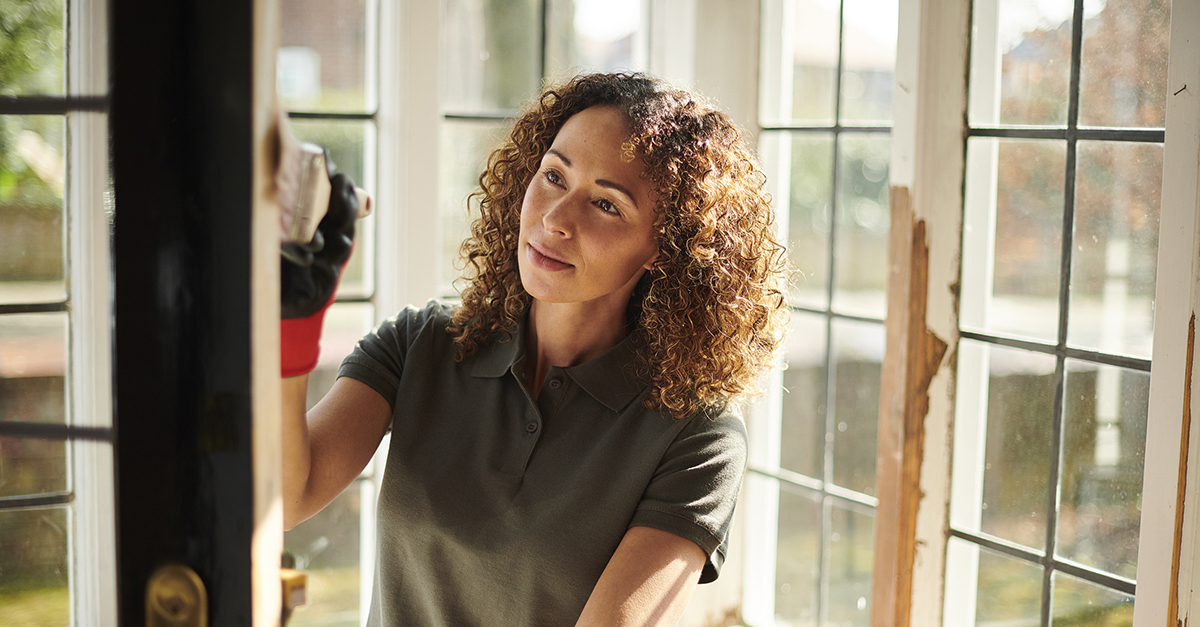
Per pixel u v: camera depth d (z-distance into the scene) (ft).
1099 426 4.99
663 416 3.80
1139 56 4.71
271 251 1.91
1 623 2.69
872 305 6.55
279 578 2.01
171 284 1.80
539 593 3.65
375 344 4.09
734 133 4.07
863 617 6.78
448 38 6.54
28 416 2.87
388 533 3.84
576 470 3.74
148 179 1.77
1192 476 4.27
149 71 1.75
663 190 3.74
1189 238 4.21
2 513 2.83
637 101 3.82
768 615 7.61
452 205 6.70
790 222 7.16
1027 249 5.32
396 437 3.86
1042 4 5.16
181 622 1.86
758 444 7.59
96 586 2.17
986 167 5.52
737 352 3.94
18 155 2.70
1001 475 5.53
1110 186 4.88
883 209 6.39
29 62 2.61
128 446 1.81
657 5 7.35
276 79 1.93
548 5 6.87
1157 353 4.38
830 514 6.99
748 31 7.22
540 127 4.08
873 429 6.61
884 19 6.25
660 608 3.43
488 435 3.83
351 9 6.23
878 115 6.37
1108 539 4.96
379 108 6.37
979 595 5.68
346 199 2.64
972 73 5.55
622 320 4.12
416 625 3.89
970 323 5.67
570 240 3.65
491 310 4.13
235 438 1.85
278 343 1.95
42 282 2.97
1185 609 4.34
